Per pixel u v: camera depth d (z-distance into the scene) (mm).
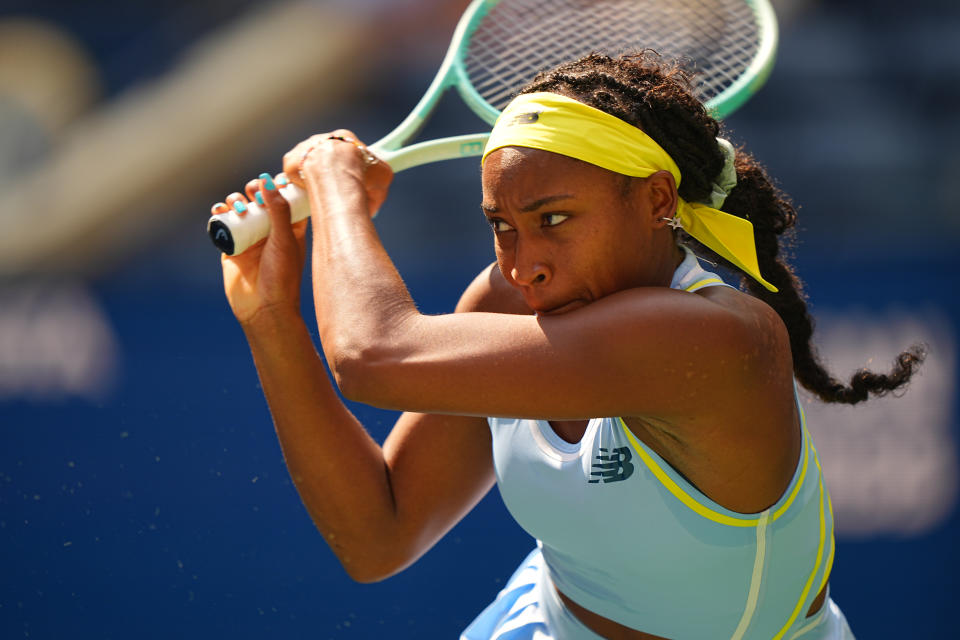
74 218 28203
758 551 6492
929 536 16094
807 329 7422
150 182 28672
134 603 15008
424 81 29859
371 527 7652
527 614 7844
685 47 9766
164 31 31938
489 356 5914
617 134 6094
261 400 16344
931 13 31203
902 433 16219
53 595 15133
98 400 16422
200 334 16688
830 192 27250
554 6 9992
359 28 29703
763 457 6230
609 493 6488
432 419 7812
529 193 6023
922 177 27688
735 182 6816
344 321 6176
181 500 15711
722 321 5949
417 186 26484
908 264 16875
